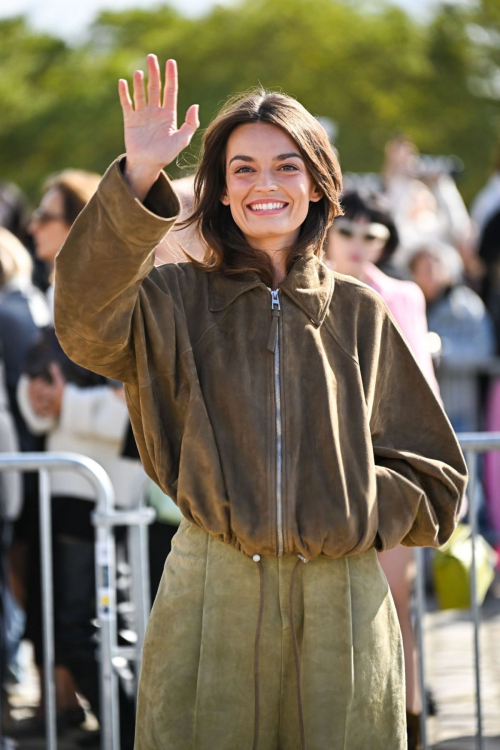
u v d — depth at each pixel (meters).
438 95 30.81
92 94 31.69
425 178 11.33
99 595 4.54
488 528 7.93
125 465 5.13
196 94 30.89
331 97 30.36
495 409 8.38
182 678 3.04
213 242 3.16
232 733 2.99
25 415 5.27
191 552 3.08
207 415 2.99
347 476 2.99
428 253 8.87
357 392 3.06
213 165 3.20
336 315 3.14
